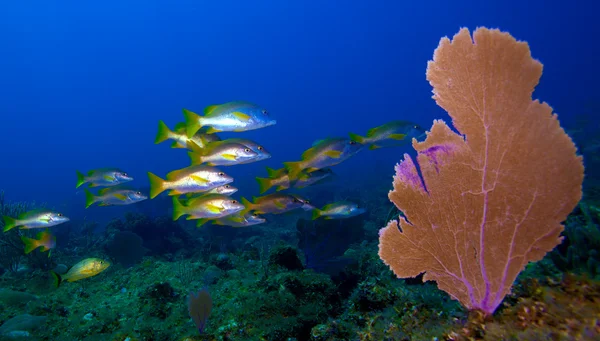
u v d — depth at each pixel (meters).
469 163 0.89
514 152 0.84
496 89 0.84
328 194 4.64
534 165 0.82
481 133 0.87
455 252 0.92
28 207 2.53
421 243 0.94
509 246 0.86
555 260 1.15
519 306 0.83
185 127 1.62
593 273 1.05
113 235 2.48
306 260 1.96
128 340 1.26
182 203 1.53
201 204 1.48
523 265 0.83
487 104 0.86
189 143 1.62
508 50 0.82
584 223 1.38
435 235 0.93
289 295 1.33
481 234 0.89
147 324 1.35
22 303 1.65
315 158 1.62
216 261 2.01
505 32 0.82
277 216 4.18
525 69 0.81
